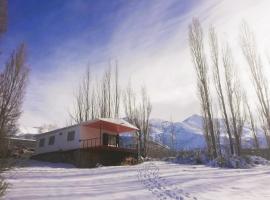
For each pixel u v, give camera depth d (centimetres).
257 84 2814
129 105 3544
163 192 1017
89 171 1669
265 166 2203
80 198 898
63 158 2625
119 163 2488
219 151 2898
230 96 3005
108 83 3681
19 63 2084
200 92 2898
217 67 3067
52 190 1027
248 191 1027
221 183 1181
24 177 1340
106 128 2698
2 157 1312
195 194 979
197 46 2994
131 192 1012
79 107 3712
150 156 3525
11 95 1888
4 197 881
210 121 2738
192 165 2181
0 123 1538
